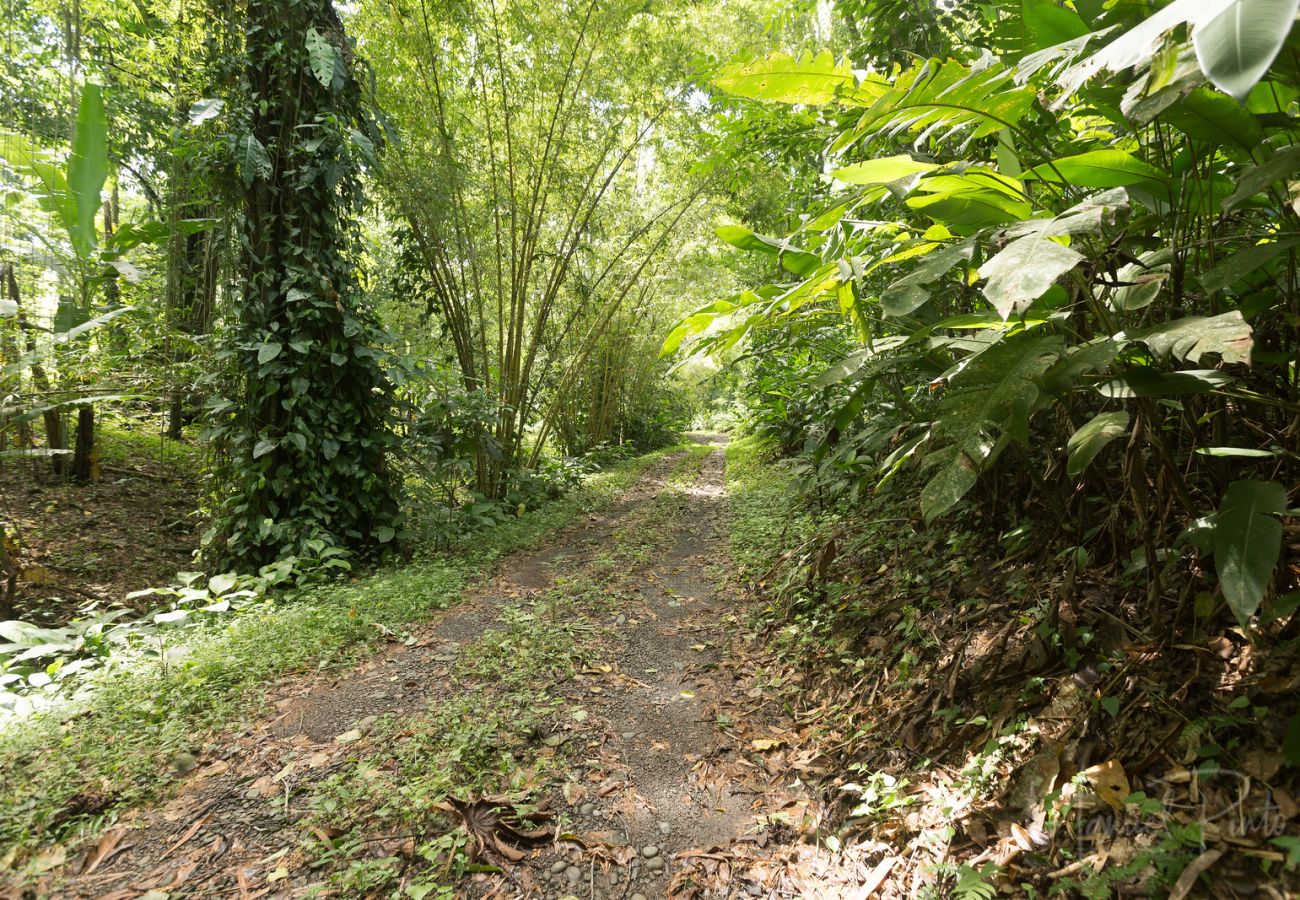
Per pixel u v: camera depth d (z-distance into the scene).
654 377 16.62
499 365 8.30
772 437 8.23
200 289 7.03
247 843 2.05
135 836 2.08
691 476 11.04
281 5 5.05
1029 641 2.33
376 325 5.85
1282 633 1.78
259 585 4.48
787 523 5.39
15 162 4.17
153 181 8.35
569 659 3.34
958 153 3.11
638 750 2.64
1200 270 1.95
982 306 3.09
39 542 5.83
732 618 4.04
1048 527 2.81
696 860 2.04
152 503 7.27
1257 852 1.37
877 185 2.20
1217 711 1.72
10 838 2.02
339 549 4.98
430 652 3.47
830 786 2.33
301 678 3.19
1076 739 1.90
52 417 6.81
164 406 7.94
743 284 8.58
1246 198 1.47
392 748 2.53
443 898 1.81
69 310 4.51
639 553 5.55
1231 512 1.57
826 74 2.34
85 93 3.97
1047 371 1.68
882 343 2.33
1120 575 2.33
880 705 2.64
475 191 7.75
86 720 2.67
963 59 4.01
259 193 5.09
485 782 2.33
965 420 1.73
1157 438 1.86
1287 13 0.96
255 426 5.18
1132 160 1.75
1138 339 1.58
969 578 2.99
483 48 7.08
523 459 9.56
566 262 8.32
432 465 6.39
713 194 9.15
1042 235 1.54
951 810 1.91
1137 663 1.99
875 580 3.58
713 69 5.60
